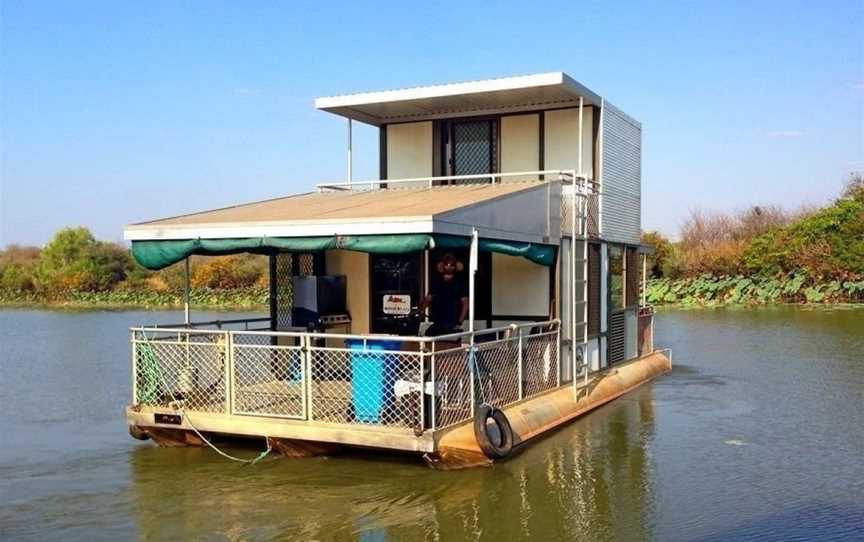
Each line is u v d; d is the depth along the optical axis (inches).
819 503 323.0
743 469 375.2
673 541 280.1
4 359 872.3
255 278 2064.5
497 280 526.0
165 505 324.2
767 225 2033.7
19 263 2544.3
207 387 401.7
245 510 315.0
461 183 592.7
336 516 306.5
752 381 650.2
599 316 582.6
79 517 312.0
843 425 475.5
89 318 1581.0
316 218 373.7
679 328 1120.2
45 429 489.7
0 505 328.5
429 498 327.6
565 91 522.9
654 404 543.5
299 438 367.6
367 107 575.5
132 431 412.8
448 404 368.8
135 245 417.7
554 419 453.4
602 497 330.0
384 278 530.6
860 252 1481.3
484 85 523.5
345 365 405.7
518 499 326.6
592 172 562.6
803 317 1259.2
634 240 664.4
